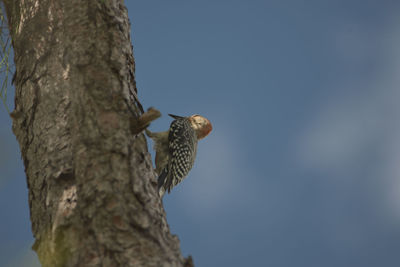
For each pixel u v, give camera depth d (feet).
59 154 20.86
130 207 19.40
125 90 23.09
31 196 20.63
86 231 18.57
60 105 22.08
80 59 22.72
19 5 25.17
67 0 24.20
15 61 24.22
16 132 22.35
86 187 19.45
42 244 19.16
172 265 18.74
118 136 21.07
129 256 18.08
